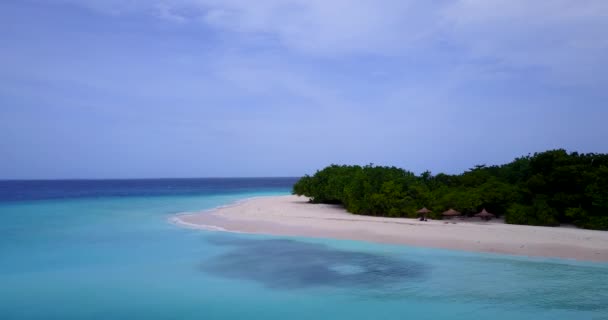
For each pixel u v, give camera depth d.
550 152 35.81
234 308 15.53
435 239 26.33
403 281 18.55
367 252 23.92
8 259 22.45
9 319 14.30
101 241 27.56
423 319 14.40
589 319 14.30
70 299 16.38
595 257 21.92
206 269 20.56
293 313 15.04
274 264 21.48
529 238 25.83
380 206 37.97
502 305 15.67
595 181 31.20
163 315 14.84
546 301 15.98
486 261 21.66
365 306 15.70
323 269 20.55
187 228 32.81
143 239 28.16
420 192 37.47
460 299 16.28
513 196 34.94
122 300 16.28
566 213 30.83
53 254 23.64
